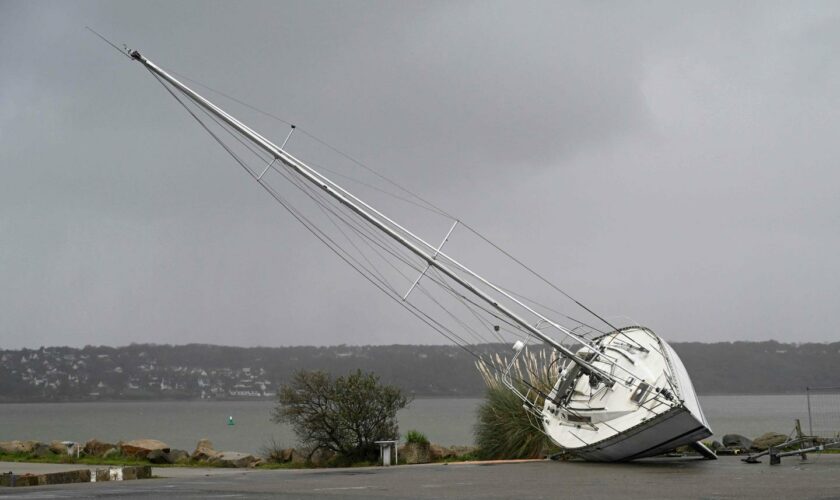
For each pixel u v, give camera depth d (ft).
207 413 581.94
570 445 77.10
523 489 50.93
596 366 79.46
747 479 55.77
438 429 278.05
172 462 96.99
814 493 45.78
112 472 65.72
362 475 65.67
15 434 286.46
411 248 81.92
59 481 62.28
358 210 81.76
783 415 347.56
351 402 94.99
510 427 89.15
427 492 49.52
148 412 618.44
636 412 73.00
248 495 48.26
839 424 237.25
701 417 72.59
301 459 98.48
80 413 610.24
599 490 49.73
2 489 54.90
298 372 99.96
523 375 89.86
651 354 77.66
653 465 72.28
